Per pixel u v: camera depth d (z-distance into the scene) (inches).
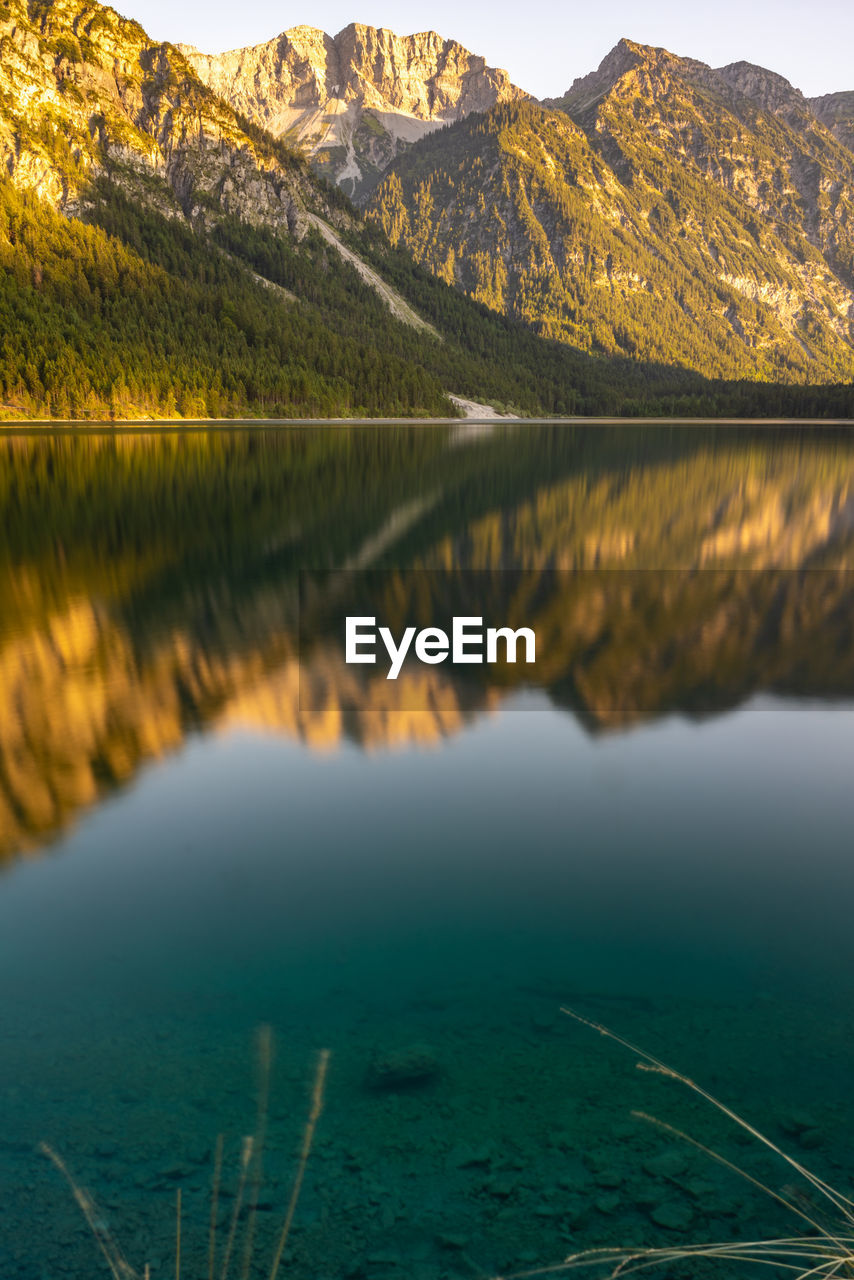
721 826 283.4
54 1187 139.6
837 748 362.6
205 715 413.7
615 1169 142.6
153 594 725.9
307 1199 136.0
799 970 200.5
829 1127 151.4
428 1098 160.6
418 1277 121.3
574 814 293.1
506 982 197.2
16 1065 171.5
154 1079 166.1
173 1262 124.1
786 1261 120.6
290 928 221.6
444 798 310.7
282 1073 168.4
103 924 224.8
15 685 465.1
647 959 205.9
